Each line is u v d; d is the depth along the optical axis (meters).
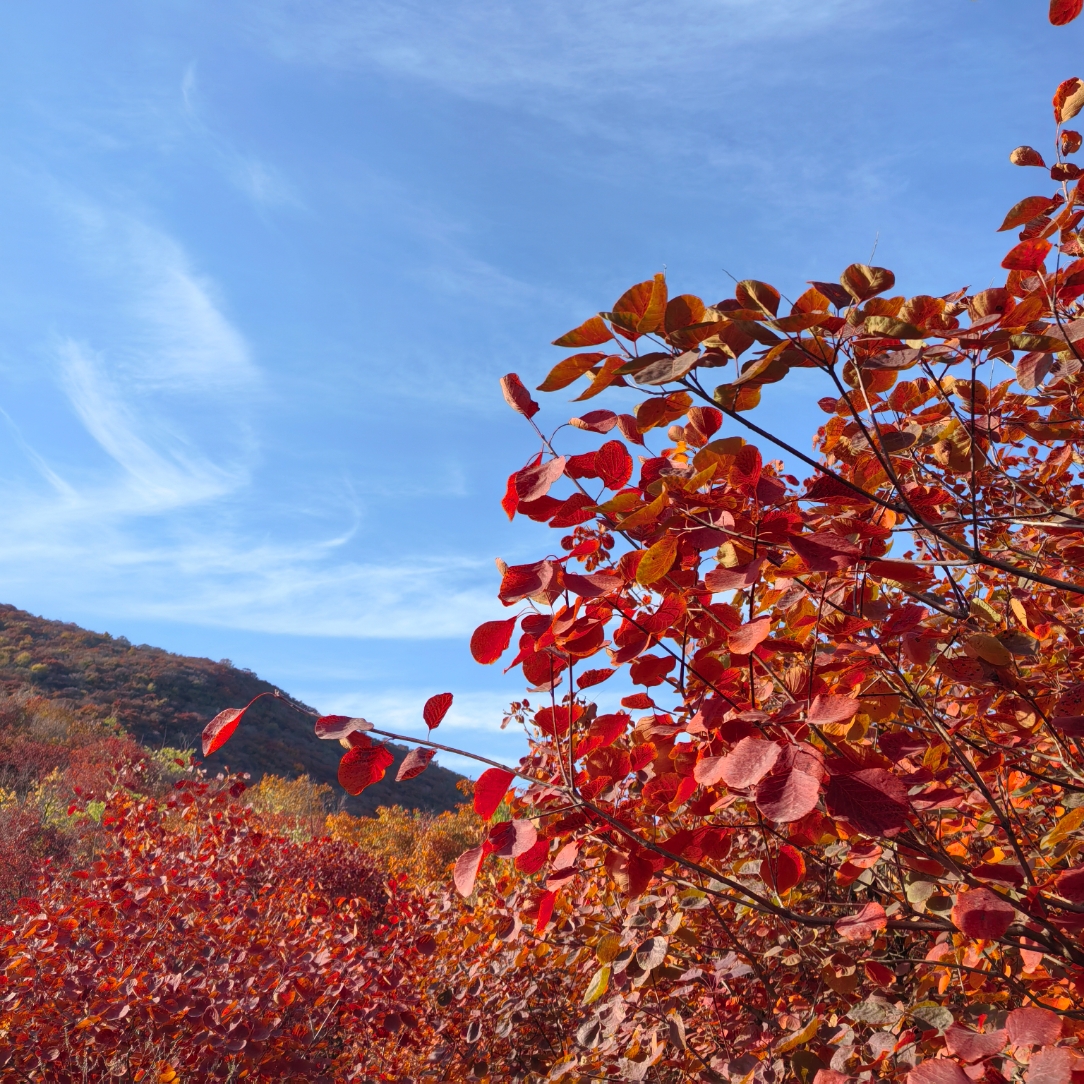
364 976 4.25
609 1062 2.20
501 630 1.19
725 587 1.12
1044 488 2.11
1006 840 1.79
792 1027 1.96
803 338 1.15
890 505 1.22
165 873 4.97
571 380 1.21
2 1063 3.46
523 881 3.25
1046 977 1.49
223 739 1.06
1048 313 1.38
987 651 1.32
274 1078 3.75
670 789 1.51
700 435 1.44
